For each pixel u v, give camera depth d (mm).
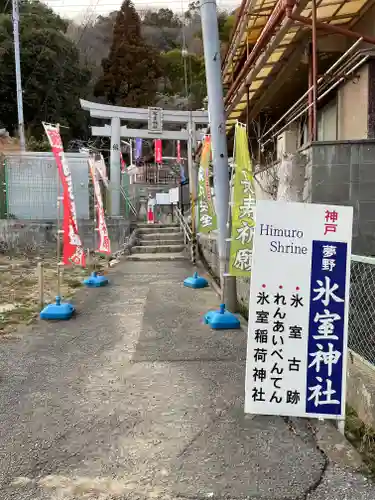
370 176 4934
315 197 4957
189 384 4004
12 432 3137
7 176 14359
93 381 4082
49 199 14609
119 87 39781
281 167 5789
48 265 11734
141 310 6938
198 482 2562
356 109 6777
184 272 10883
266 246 3246
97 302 7543
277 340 3227
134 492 2471
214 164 6598
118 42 41000
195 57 33375
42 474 2637
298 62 7312
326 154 4961
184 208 20625
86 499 2412
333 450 2916
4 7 33156
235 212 5316
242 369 4371
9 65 30188
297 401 3205
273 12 6090
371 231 4945
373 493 2496
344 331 3236
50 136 6832
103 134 18156
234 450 2908
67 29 40469
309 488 2521
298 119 8805
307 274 3246
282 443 2998
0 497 2426
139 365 4496
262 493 2471
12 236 13578
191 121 17062
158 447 2936
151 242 14953
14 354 4836
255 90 8695
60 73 33219
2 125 30500
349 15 6605
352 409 3557
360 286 4141
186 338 5406
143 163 32781
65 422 3283
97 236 14102
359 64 6262
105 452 2875
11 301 7465
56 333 5660
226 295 6625
